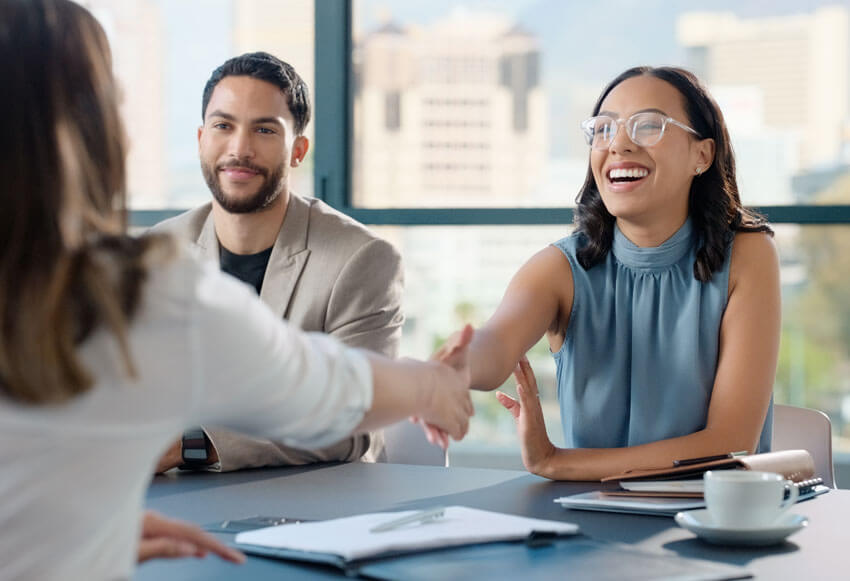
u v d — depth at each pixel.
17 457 0.77
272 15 3.68
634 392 2.14
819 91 3.59
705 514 1.35
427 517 1.30
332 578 1.09
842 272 3.56
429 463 2.32
